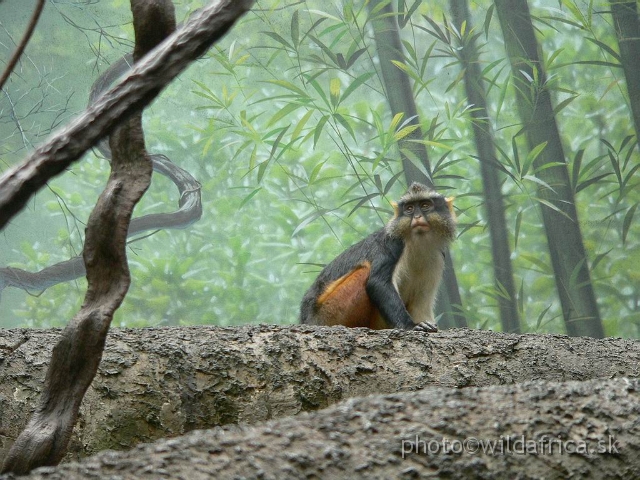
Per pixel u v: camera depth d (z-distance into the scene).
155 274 13.10
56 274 10.41
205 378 4.51
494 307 11.96
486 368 4.84
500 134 12.12
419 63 12.73
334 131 13.23
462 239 12.30
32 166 2.11
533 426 2.60
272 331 4.84
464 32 11.06
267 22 12.17
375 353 4.81
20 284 10.27
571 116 12.34
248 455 2.39
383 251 7.93
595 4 12.40
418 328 6.99
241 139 13.38
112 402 4.32
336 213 13.14
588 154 12.30
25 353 4.43
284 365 4.64
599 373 4.88
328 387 4.64
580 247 10.87
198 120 13.60
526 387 2.80
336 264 8.19
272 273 13.53
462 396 2.74
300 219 12.97
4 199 2.06
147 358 4.48
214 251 13.68
